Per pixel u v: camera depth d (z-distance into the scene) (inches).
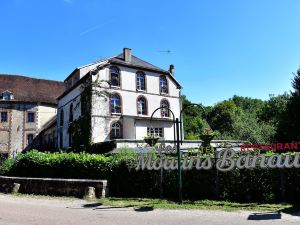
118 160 617.0
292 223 327.6
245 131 1647.4
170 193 546.6
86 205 489.4
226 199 486.9
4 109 1817.2
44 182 644.7
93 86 1230.9
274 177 461.1
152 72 1413.6
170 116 1422.2
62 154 732.7
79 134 1268.5
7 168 842.2
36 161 770.2
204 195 513.3
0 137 1785.2
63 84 2096.5
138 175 586.2
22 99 1856.5
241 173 483.2
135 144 1048.2
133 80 1348.4
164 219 370.9
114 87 1289.4
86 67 1389.0
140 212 419.2
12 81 1934.1
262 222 337.1
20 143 1818.4
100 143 1103.0
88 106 1230.3
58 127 1578.5
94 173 640.4
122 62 1331.2
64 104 1525.6
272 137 1353.3
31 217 395.5
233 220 353.1
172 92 1456.7
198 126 2338.8
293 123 1168.2
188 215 390.3
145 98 1363.2
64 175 697.6
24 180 685.3
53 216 401.4
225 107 2659.9
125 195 588.7
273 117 2117.4
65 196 598.9
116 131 1262.3
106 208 458.0
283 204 430.3
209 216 380.2
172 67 1550.2
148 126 1278.3
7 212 433.7
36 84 1990.7
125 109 1300.4
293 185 448.5
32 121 1867.6
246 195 476.1
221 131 2491.4
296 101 1176.2
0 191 715.4
